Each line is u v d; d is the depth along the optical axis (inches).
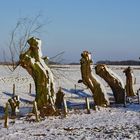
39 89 1198.3
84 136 800.9
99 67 1512.1
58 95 1373.0
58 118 1123.3
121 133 834.2
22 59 1197.1
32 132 867.4
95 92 1432.1
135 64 5305.1
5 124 962.1
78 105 1505.9
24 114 1236.5
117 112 1251.2
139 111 1263.5
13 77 2407.7
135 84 2386.8
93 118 1109.1
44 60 1268.5
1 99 1720.0
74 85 2240.4
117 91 1514.5
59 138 781.3
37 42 1198.3
